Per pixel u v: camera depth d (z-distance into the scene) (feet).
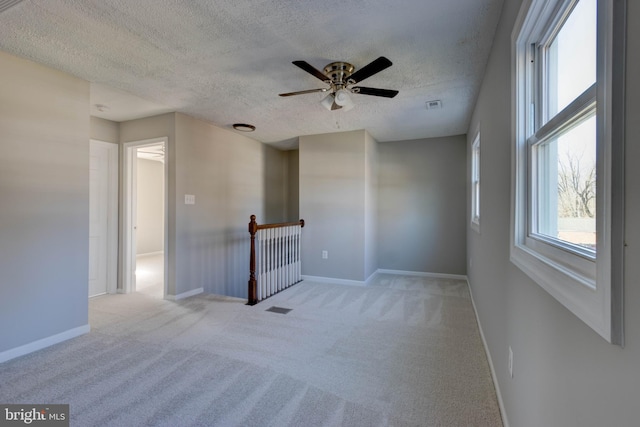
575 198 3.23
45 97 8.42
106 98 10.89
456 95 10.51
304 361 7.61
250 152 17.04
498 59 6.52
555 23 3.91
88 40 7.23
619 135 1.91
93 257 13.11
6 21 6.46
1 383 6.59
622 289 1.88
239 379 6.79
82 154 9.25
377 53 7.79
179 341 8.68
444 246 16.87
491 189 7.40
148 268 19.72
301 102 11.27
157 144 12.98
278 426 5.35
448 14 6.26
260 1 5.88
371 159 16.43
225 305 11.90
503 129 5.98
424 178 17.22
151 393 6.25
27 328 8.00
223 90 10.17
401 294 13.56
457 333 9.36
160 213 26.61
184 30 6.85
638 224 1.74
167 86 9.84
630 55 1.81
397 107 11.75
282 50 7.68
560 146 3.70
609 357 2.06
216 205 14.58
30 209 8.11
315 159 16.07
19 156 7.90
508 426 5.16
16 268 7.82
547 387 3.35
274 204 19.27
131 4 5.95
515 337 4.89
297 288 14.53
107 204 13.50
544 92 4.39
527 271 4.04
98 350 8.13
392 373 7.09
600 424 2.19
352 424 5.42
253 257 12.09
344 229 15.48
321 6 6.04
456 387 6.54
